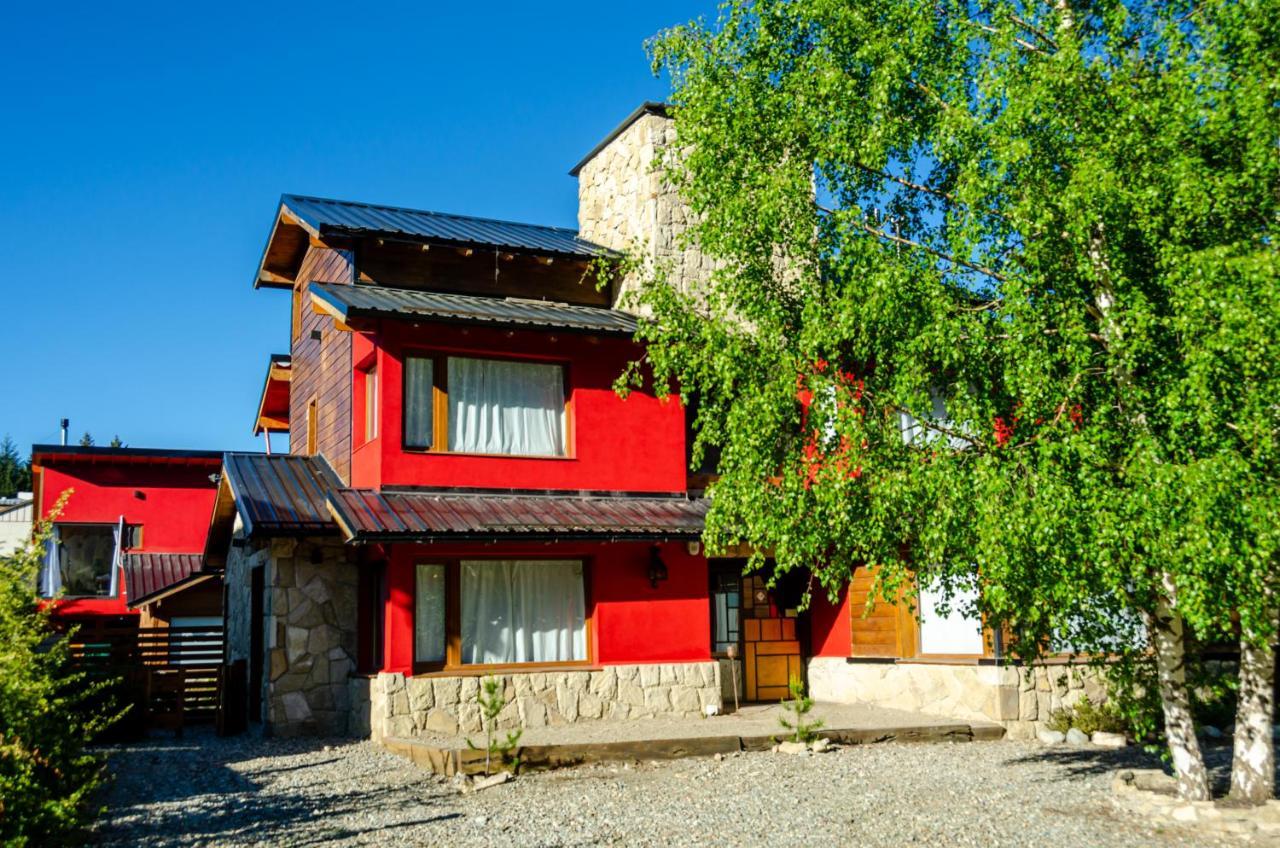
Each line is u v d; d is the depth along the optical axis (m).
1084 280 8.63
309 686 15.48
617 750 12.53
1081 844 8.52
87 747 14.60
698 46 10.58
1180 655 9.47
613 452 16.89
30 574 10.30
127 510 26.05
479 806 10.23
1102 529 7.58
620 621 15.92
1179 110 7.55
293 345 22.06
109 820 9.79
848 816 9.59
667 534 15.39
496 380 16.36
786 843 8.72
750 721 15.01
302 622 15.56
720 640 17.59
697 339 10.56
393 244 17.48
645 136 19.73
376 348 15.42
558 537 14.58
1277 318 6.81
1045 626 10.07
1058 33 8.48
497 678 14.84
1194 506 7.10
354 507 14.38
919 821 9.38
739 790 10.83
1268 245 7.53
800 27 10.00
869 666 16.67
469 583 15.33
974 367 8.91
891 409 9.30
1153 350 7.92
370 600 15.87
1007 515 7.84
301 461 18.31
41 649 15.05
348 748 13.88
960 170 8.89
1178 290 7.37
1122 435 8.18
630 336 16.34
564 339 16.64
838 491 9.01
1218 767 11.77
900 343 8.90
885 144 9.20
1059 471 7.96
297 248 21.08
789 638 18.19
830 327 9.18
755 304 10.02
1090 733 13.94
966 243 8.43
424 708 14.34
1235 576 7.49
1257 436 7.20
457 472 15.65
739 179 10.13
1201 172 7.54
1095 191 7.54
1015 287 8.20
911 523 9.35
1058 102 8.10
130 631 16.58
